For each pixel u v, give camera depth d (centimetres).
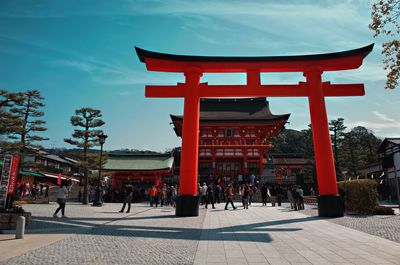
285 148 8312
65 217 1479
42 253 717
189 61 1709
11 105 2788
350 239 931
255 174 4388
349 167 5122
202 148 4453
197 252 751
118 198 3556
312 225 1249
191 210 1587
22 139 3028
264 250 777
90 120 3117
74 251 743
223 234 1029
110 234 1010
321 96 1666
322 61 1700
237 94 1709
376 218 1467
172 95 1741
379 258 688
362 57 1669
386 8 984
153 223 1309
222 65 1714
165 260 667
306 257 701
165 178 4378
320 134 1611
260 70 1739
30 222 1205
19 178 4512
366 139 6494
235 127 4522
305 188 3925
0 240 881
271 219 1472
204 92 1720
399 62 1005
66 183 1509
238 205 2561
